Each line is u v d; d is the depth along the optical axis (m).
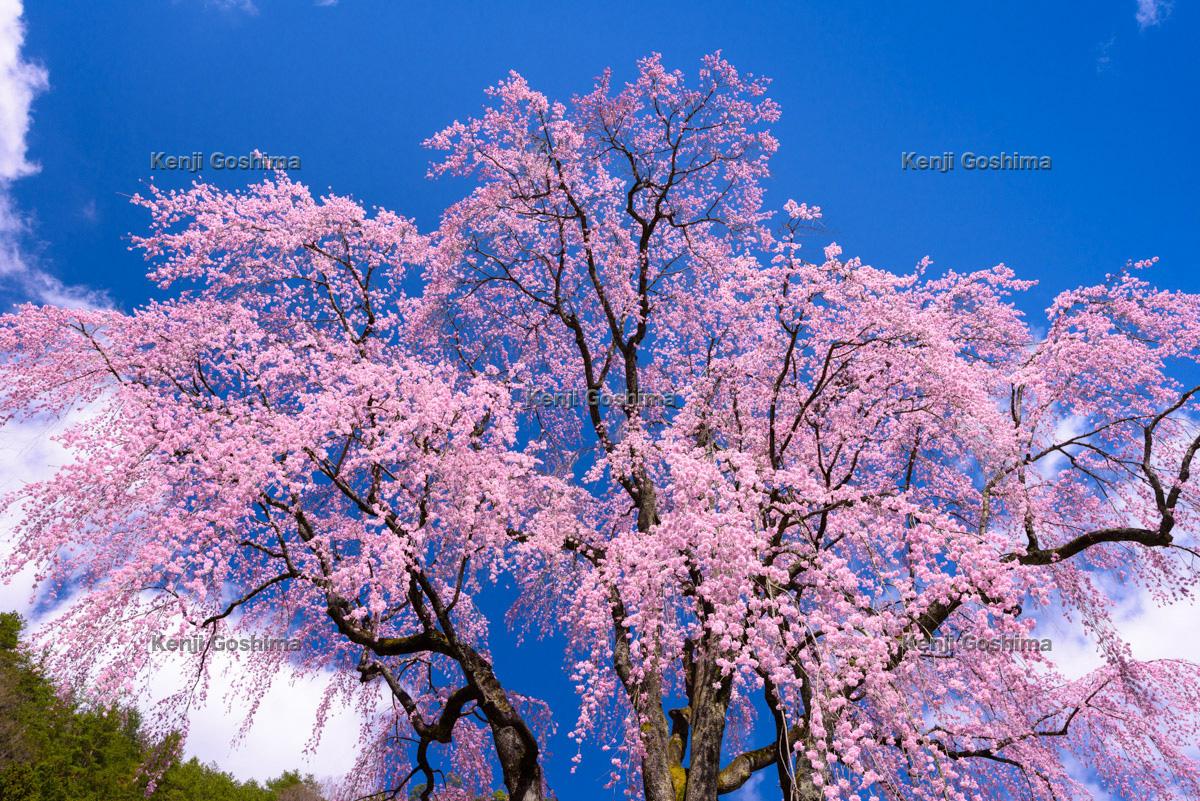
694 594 6.86
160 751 8.27
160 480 6.83
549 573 9.40
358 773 10.60
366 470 8.63
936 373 7.65
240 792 26.25
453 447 7.93
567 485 9.72
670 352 11.88
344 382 9.01
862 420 8.55
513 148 11.02
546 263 11.70
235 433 7.19
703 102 10.91
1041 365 9.02
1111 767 8.38
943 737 7.20
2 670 19.16
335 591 7.44
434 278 11.43
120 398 7.64
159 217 9.66
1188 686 8.14
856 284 7.84
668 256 11.95
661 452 8.36
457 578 8.20
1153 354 8.75
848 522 6.66
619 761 6.74
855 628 5.67
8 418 8.18
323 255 10.84
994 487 8.23
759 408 9.95
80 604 6.07
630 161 11.20
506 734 8.61
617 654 8.33
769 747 8.43
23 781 16.30
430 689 10.67
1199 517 7.58
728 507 6.75
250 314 9.30
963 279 9.58
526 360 12.56
